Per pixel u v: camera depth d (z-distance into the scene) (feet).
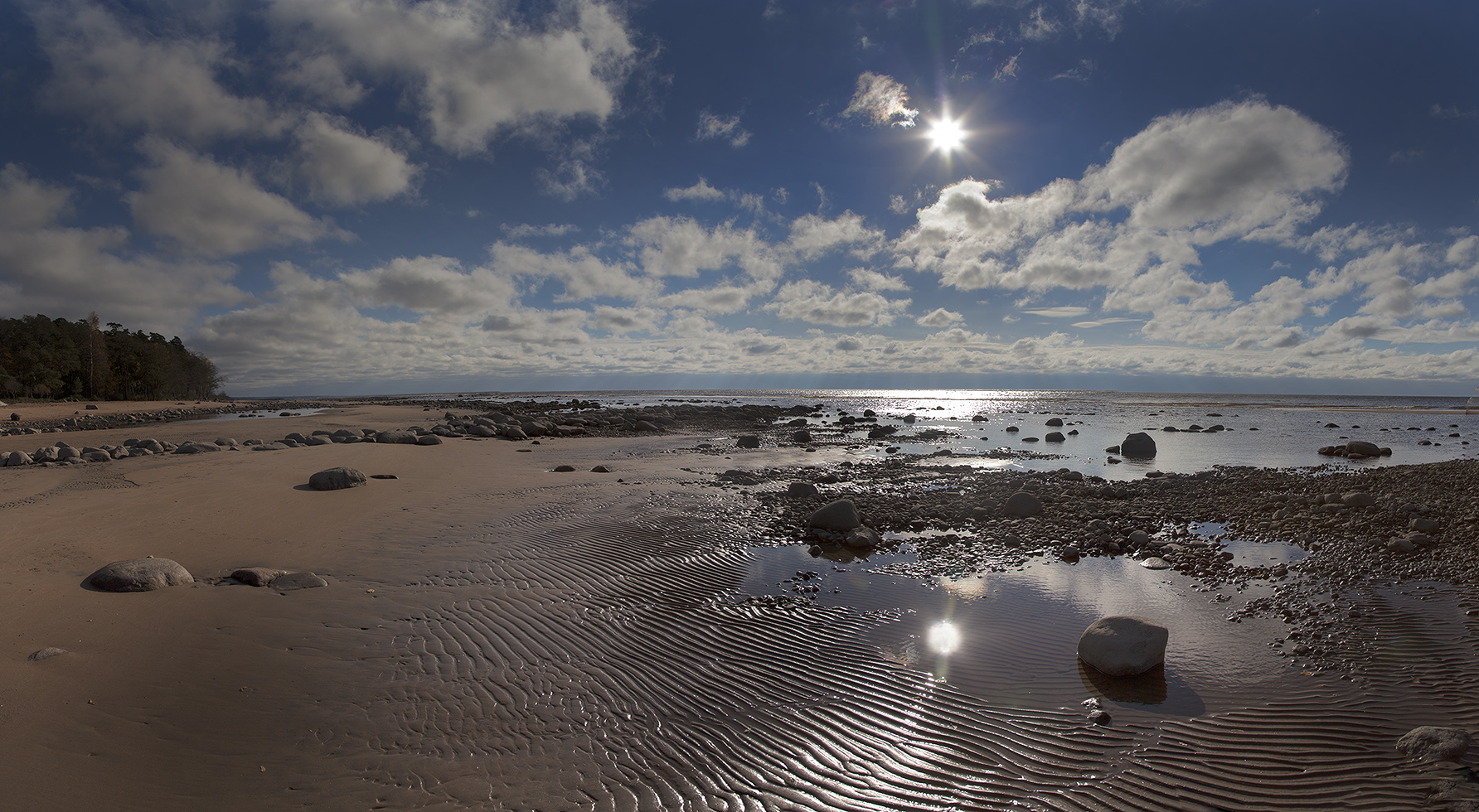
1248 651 22.12
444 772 15.42
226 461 58.49
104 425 122.93
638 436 109.40
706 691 19.95
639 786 15.19
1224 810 13.97
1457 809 13.47
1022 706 18.83
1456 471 58.44
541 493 51.37
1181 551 35.12
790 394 401.70
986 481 59.98
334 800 14.17
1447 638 22.34
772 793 15.05
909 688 20.12
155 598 24.81
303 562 31.37
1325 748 16.14
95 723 16.37
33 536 31.71
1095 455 83.56
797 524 41.70
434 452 73.67
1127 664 20.38
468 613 25.68
